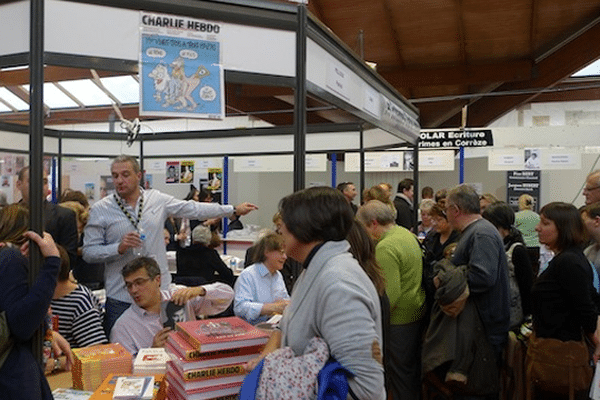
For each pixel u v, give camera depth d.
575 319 2.43
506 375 3.00
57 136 5.68
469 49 8.80
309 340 1.24
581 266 2.41
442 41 8.49
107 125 10.41
